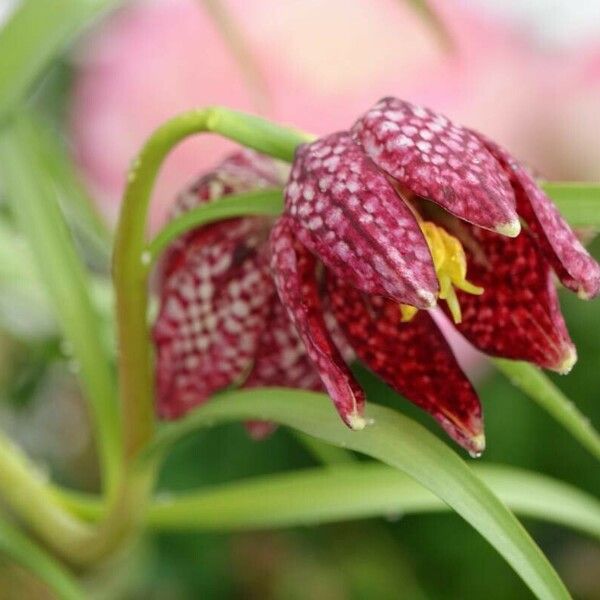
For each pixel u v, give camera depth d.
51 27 0.41
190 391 0.40
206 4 0.47
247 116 0.35
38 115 0.57
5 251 0.48
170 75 0.51
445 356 0.36
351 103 0.50
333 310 0.37
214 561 0.56
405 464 0.35
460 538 0.54
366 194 0.34
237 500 0.42
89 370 0.43
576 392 0.52
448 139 0.34
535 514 0.42
